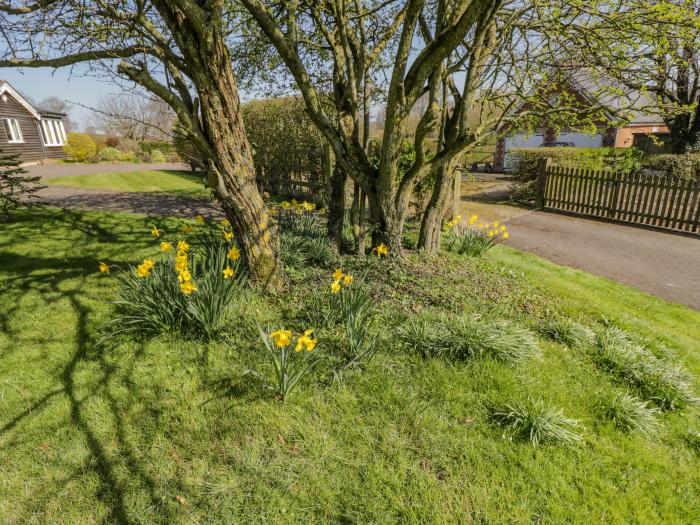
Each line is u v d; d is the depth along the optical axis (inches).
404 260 212.4
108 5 141.0
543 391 118.8
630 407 112.5
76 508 80.0
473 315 154.3
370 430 101.0
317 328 141.3
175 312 139.5
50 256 223.5
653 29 200.8
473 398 113.7
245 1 150.7
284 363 105.8
